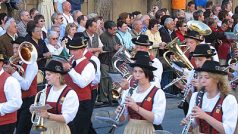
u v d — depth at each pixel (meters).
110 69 16.59
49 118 9.44
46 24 19.08
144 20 18.38
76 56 11.70
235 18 20.73
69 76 11.73
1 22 15.98
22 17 16.53
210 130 8.39
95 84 12.77
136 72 9.33
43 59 14.34
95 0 23.06
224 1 23.80
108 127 14.88
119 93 10.09
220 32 19.05
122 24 16.97
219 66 8.36
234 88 11.92
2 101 9.79
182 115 16.61
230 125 8.23
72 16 19.02
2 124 9.92
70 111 9.64
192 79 10.39
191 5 23.47
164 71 17.39
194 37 11.86
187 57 12.66
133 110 9.38
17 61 11.36
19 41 12.18
